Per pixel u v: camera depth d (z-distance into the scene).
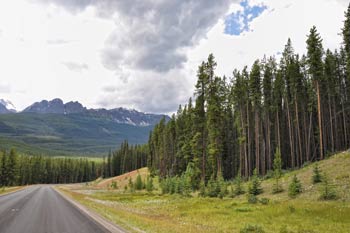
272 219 19.55
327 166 36.59
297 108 57.59
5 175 113.38
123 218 18.33
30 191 62.12
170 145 92.62
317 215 19.86
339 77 59.66
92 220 16.91
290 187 30.52
